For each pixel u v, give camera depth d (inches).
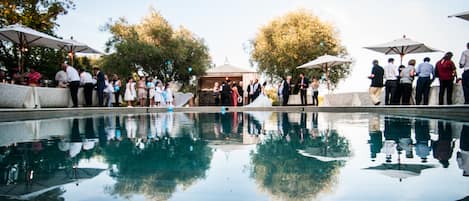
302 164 79.9
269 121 239.1
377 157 88.4
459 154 91.8
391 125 188.7
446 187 58.6
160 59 854.5
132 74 842.2
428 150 99.5
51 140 129.8
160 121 249.1
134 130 173.6
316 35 869.8
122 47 812.6
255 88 617.6
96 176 68.7
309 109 460.4
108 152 100.0
